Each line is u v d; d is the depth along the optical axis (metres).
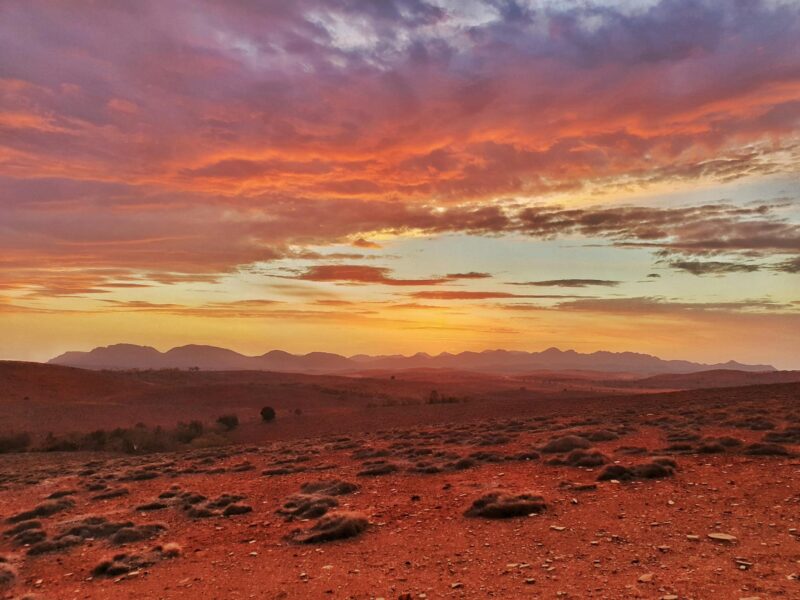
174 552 11.33
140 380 133.50
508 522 11.56
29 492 21.73
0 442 42.09
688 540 9.23
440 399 76.38
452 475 17.86
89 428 58.25
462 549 9.97
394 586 8.35
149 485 21.19
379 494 15.88
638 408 41.00
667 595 6.91
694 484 13.42
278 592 8.57
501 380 189.12
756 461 15.69
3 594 9.61
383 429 42.16
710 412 31.91
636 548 9.05
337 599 8.03
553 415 40.25
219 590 8.92
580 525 10.76
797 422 23.94
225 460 28.36
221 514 14.97
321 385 116.81
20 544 12.97
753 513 10.52
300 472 21.59
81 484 22.61
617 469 14.98
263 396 90.56
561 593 7.38
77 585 9.82
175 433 48.03
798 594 6.63
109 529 13.55
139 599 8.79
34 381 102.62
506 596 7.49
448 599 7.58
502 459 19.86
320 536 11.44
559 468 17.20
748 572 7.51
